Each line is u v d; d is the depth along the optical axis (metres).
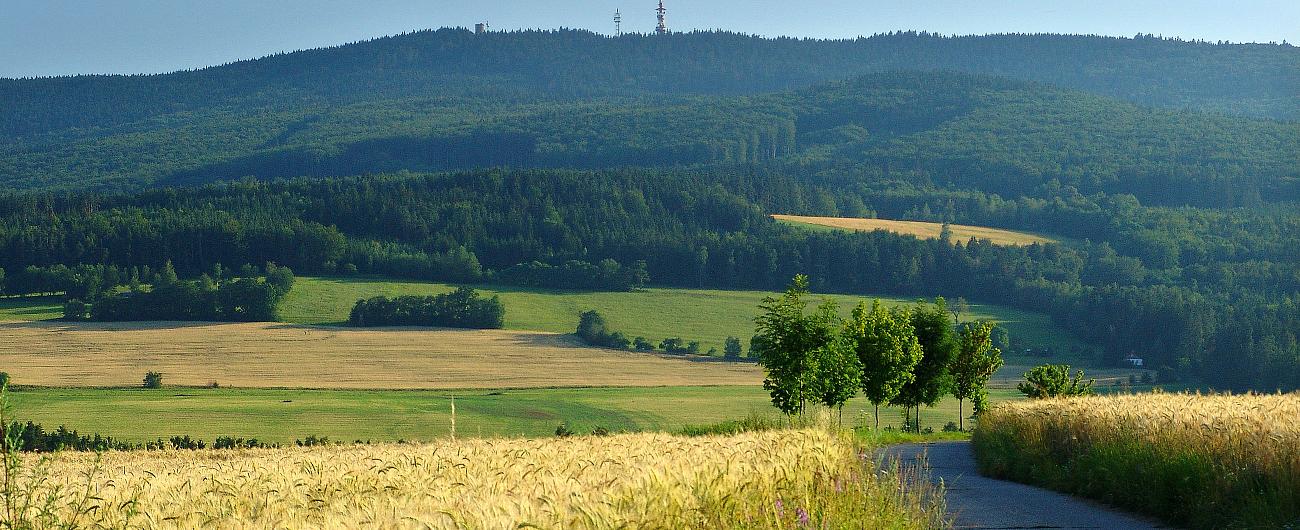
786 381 35.88
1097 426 17.61
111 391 114.69
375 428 97.25
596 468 11.81
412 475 12.86
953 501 14.40
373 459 16.36
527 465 12.80
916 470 16.84
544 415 103.44
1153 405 19.89
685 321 164.62
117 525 10.16
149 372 120.38
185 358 133.62
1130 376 132.00
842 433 14.45
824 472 9.84
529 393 117.69
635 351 145.62
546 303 173.50
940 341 46.94
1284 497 11.58
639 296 181.12
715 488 8.77
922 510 9.84
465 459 14.23
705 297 182.38
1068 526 12.38
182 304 157.62
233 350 139.12
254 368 129.62
